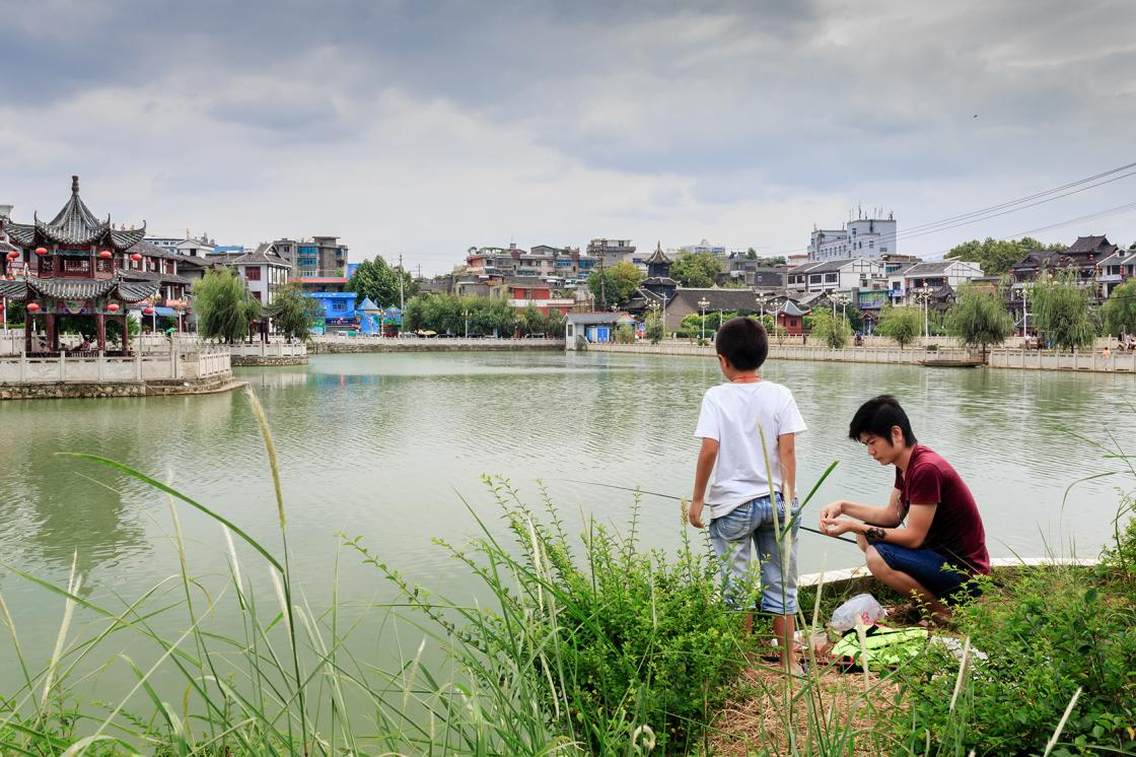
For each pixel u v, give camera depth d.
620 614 3.43
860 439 4.58
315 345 75.75
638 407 27.56
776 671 2.78
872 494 12.51
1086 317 45.88
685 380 41.72
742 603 3.51
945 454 16.55
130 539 10.25
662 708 3.07
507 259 126.00
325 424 22.42
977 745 2.45
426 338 88.00
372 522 11.10
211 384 31.86
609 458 16.70
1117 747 2.28
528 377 43.84
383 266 99.88
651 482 14.00
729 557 3.72
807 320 90.25
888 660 3.30
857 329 93.25
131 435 19.75
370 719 4.59
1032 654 2.69
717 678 3.28
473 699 2.62
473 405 28.23
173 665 6.06
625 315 97.19
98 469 15.07
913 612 4.60
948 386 34.84
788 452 3.72
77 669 6.05
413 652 6.19
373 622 7.02
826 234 164.00
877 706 3.08
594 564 3.92
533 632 3.00
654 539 9.82
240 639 6.64
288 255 106.62
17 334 36.38
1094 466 15.11
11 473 14.68
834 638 3.83
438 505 12.16
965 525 4.27
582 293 105.31
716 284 122.50
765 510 3.69
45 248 31.11
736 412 3.78
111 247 32.31
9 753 2.27
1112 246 83.44
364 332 92.94
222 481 14.12
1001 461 15.69
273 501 12.52
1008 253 110.25
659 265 114.50
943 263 97.06
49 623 7.21
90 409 25.61
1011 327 49.47
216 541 10.12
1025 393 31.11
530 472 15.06
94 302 31.69
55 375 28.92
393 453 17.34
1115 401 27.83
